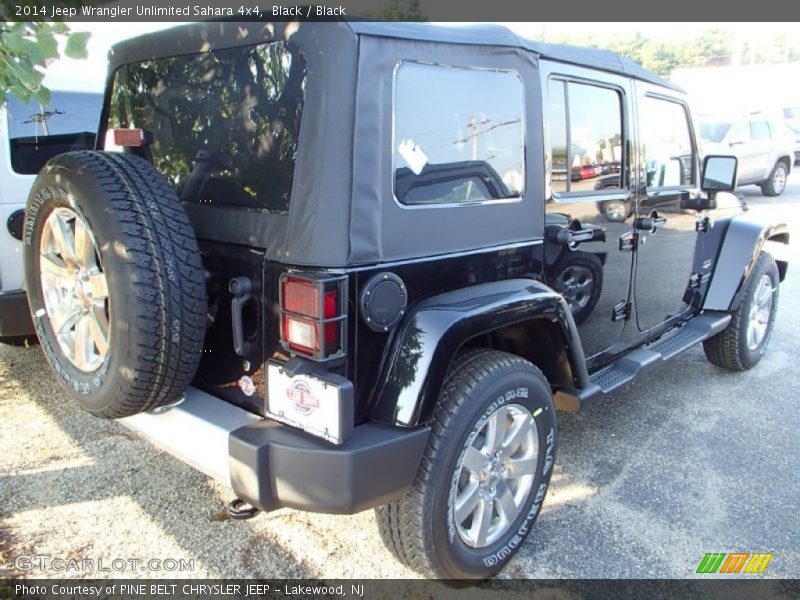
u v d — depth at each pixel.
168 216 2.14
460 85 2.37
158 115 2.72
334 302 2.00
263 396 2.24
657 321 4.02
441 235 2.33
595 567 2.71
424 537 2.33
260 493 2.07
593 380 3.36
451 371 2.41
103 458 3.43
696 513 3.09
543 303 2.60
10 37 2.40
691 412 4.20
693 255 4.27
